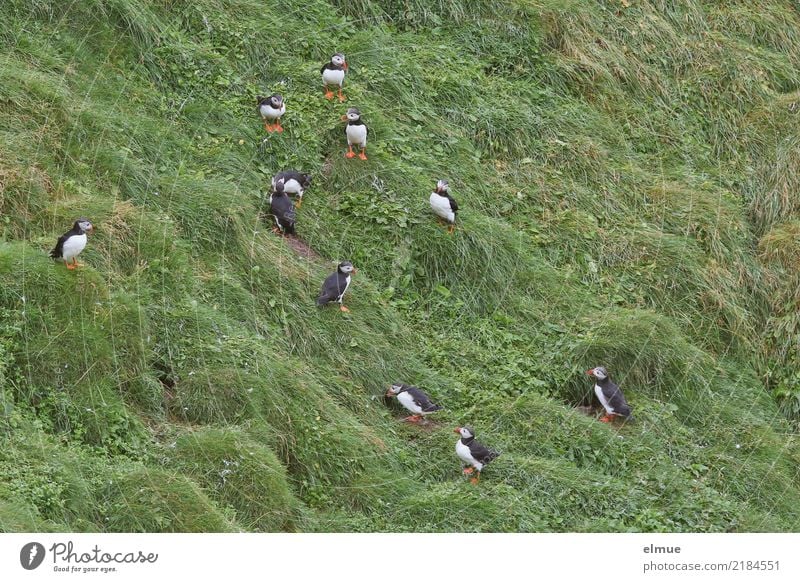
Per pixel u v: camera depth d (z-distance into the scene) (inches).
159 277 1188.5
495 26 1728.6
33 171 1204.5
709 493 1218.6
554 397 1295.5
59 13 1429.6
